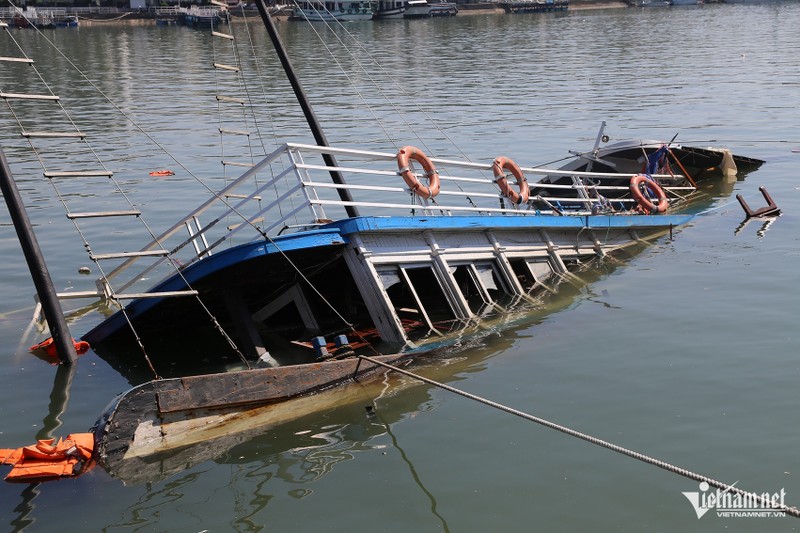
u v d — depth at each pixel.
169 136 37.50
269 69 65.00
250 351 15.50
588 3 164.88
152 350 16.05
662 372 13.97
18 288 19.02
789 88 49.47
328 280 17.34
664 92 49.03
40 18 113.25
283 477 11.39
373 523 10.30
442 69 63.53
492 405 11.39
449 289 16.69
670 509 10.37
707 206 25.53
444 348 15.38
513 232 18.80
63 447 11.70
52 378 14.71
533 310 17.22
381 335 15.59
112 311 18.00
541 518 10.27
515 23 121.69
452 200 26.59
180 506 10.81
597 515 10.29
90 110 45.41
